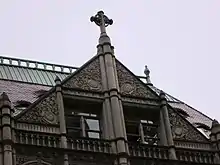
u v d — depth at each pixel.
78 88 39.31
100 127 39.12
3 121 34.78
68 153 35.84
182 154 39.41
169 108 41.59
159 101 41.41
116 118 38.50
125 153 36.91
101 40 42.44
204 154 40.19
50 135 36.03
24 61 50.00
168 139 39.53
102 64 41.22
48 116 36.94
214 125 41.59
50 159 35.31
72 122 38.59
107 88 40.03
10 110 35.47
